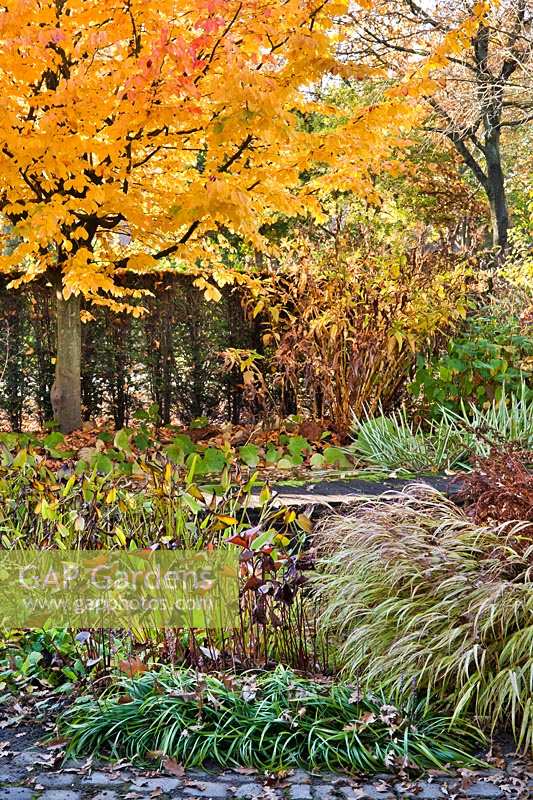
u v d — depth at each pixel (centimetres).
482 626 365
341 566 436
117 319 1004
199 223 776
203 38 607
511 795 312
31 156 671
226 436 723
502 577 392
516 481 429
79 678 397
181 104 662
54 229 645
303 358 912
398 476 660
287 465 697
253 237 728
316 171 1623
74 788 314
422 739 344
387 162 807
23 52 665
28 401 998
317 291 841
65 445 731
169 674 384
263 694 372
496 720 354
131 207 702
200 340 1014
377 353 813
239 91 594
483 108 1652
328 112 748
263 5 630
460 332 899
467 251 936
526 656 362
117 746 345
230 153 702
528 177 2178
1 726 360
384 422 753
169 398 1017
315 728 345
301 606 420
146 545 442
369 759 334
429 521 432
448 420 787
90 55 692
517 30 1595
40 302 990
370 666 379
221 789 315
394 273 824
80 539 435
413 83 697
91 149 671
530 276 1062
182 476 498
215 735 342
